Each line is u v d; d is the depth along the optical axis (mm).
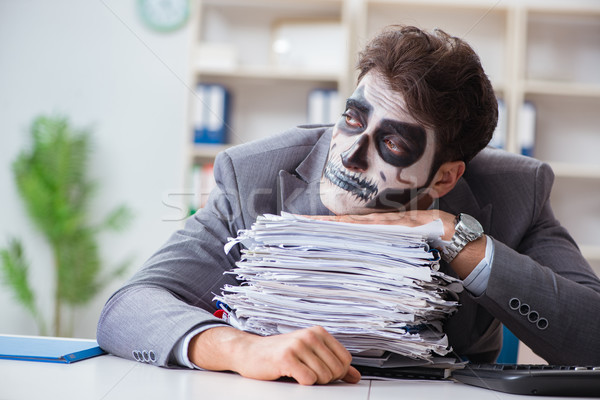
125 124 3934
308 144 1128
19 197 3906
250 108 3590
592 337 893
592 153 3518
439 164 989
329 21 3545
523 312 887
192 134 3473
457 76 938
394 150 966
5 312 3904
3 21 3943
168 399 622
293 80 3521
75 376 736
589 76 3525
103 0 3924
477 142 995
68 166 3789
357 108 979
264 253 807
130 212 3863
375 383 748
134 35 3922
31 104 3943
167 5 3904
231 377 750
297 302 782
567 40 3533
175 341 789
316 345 719
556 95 3443
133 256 3879
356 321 762
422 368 799
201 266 1001
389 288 761
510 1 3396
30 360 832
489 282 882
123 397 629
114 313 881
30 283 3891
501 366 780
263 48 3635
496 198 1136
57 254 3754
